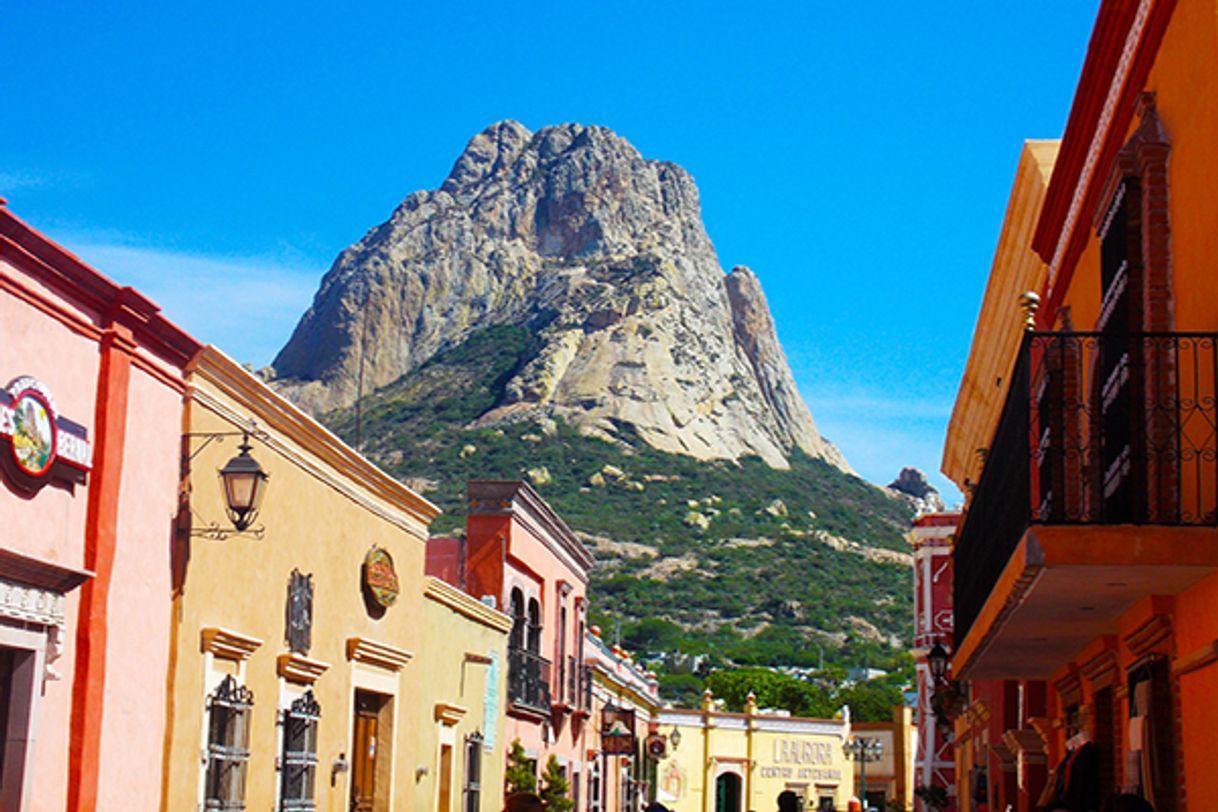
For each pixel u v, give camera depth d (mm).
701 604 129250
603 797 39031
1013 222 14297
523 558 28156
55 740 10227
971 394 18984
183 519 12008
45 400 9938
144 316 11195
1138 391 8852
